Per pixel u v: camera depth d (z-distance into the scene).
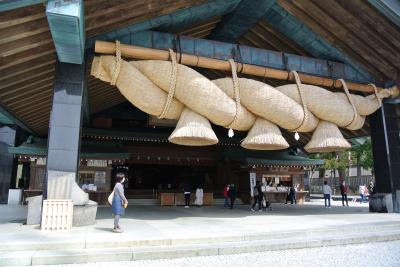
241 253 6.32
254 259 5.86
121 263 5.48
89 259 5.49
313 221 9.57
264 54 11.50
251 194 20.69
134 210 14.43
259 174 21.67
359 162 36.97
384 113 13.33
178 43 10.38
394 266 5.43
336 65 12.74
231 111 9.57
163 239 6.36
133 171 28.61
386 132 13.14
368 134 16.19
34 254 5.42
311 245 6.94
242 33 13.29
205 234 6.93
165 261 5.65
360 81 13.03
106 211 12.93
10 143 17.72
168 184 28.44
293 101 10.38
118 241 6.08
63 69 8.62
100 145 18.97
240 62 11.04
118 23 9.24
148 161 21.45
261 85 9.99
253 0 10.81
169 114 9.69
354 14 10.80
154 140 19.55
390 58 12.16
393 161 12.96
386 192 12.86
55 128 8.16
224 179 22.11
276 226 8.36
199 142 10.06
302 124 10.58
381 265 5.48
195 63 10.17
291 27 12.12
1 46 7.94
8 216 10.31
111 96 17.62
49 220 7.30
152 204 19.92
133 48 9.33
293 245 6.80
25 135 19.23
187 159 21.92
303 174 22.58
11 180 17.42
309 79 11.82
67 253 5.54
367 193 24.62
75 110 8.41
